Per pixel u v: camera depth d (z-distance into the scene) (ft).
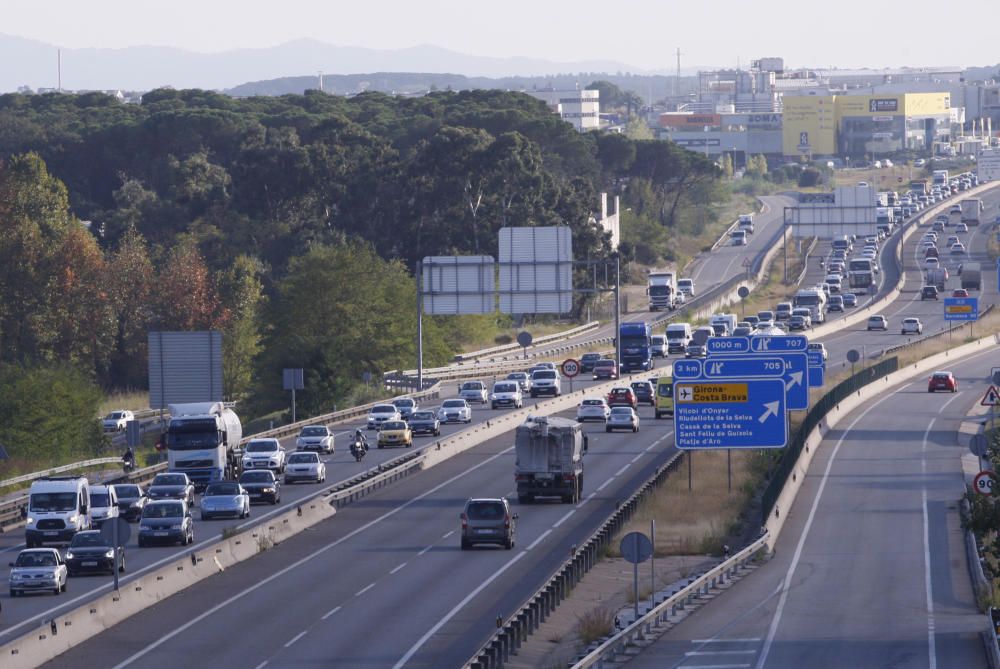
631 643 316.60
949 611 355.36
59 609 349.82
